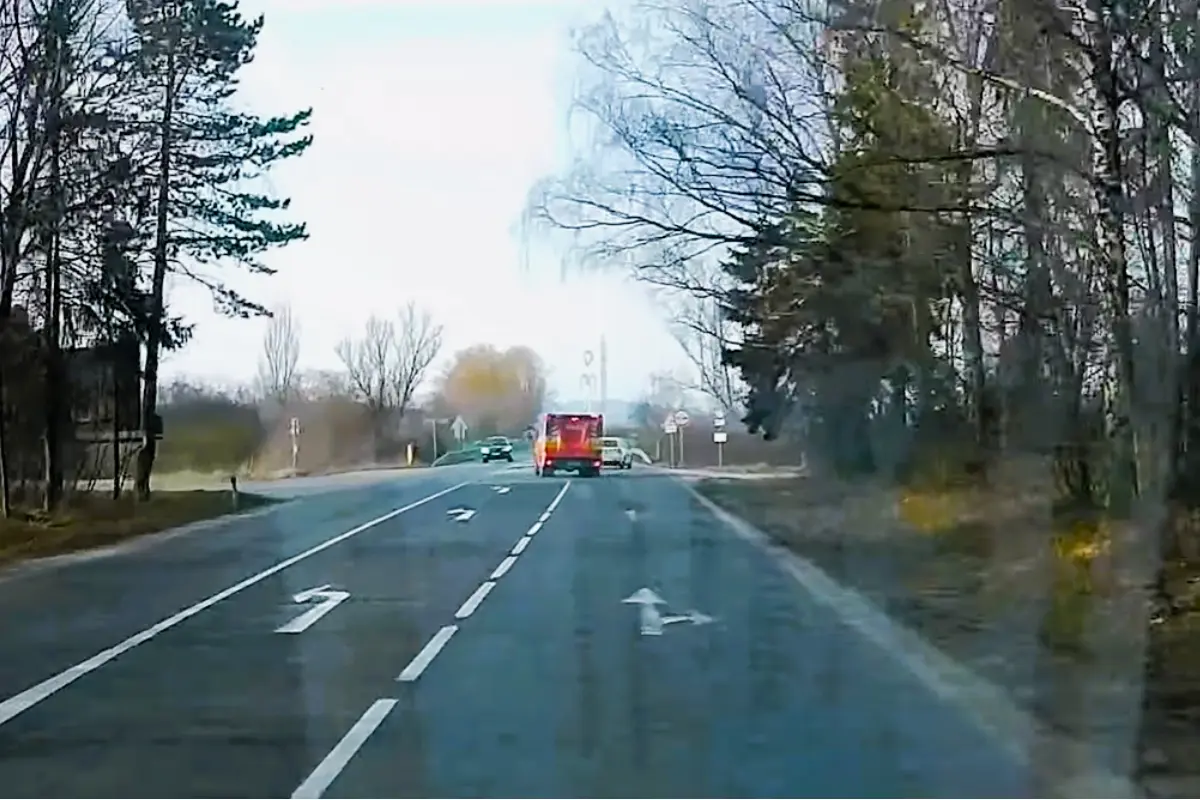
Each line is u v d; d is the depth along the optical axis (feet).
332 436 293.84
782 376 127.24
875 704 36.60
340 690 38.55
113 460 128.88
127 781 28.30
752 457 250.57
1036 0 49.03
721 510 124.16
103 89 105.40
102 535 97.09
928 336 94.68
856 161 64.75
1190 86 48.08
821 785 27.99
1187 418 53.78
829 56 69.72
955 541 77.87
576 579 68.33
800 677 40.68
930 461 100.27
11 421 108.78
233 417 211.61
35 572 75.00
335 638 48.78
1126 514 59.47
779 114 69.10
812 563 75.87
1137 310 53.26
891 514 95.50
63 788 27.81
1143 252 52.85
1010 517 79.46
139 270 121.19
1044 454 78.79
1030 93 52.37
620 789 27.61
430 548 86.63
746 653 45.21
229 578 70.23
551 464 213.66
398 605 58.18
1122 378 54.34
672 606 57.57
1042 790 27.81
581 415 215.31
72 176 103.09
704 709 35.76
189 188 125.90
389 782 28.17
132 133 111.86
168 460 203.62
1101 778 28.86
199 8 120.88
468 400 407.64
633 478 199.00
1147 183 50.98
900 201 66.80
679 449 260.62
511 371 412.57
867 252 79.25
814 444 133.49
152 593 63.87
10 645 47.73
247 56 125.29
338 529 103.76
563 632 50.03
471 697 37.35
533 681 39.88
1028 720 34.50
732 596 61.16
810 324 100.99
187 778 28.55
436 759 30.14
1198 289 53.83
